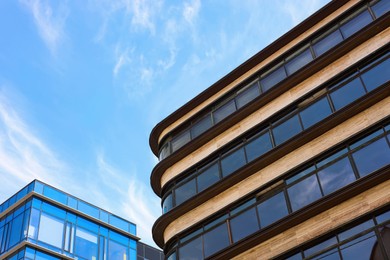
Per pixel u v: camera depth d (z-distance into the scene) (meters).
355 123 24.92
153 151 37.22
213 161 30.80
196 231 28.94
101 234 47.56
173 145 34.31
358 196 22.77
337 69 27.52
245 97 31.69
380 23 26.50
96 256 45.81
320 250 22.78
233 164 29.48
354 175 23.50
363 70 26.19
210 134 31.59
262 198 26.67
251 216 26.62
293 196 25.36
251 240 25.38
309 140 26.27
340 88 26.69
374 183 22.38
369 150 23.58
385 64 25.47
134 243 50.66
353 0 29.06
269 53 31.89
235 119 30.84
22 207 43.81
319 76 28.19
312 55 29.41
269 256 24.52
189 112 34.84
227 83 33.38
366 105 24.80
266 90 30.53
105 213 49.41
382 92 24.31
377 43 26.45
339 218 22.86
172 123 35.72
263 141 28.72
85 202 48.00
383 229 21.14
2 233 43.59
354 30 28.05
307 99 27.94
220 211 28.12
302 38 30.55
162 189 33.31
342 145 24.70
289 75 29.50
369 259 20.98
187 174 31.92
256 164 27.58
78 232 45.47
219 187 28.73
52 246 42.50
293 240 24.00
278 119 28.81
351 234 22.06
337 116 25.34
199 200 29.48
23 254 40.00
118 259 47.78
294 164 26.25
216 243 27.39
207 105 33.69
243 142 29.78
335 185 23.97
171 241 30.12
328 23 29.48
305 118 27.38
